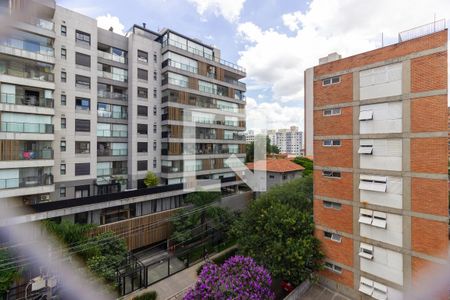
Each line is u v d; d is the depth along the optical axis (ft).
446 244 31.96
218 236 69.67
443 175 32.01
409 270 35.04
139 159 77.36
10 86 51.98
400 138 35.63
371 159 38.55
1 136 49.98
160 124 82.48
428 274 33.40
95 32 68.18
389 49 36.40
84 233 52.16
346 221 41.75
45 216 52.06
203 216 70.13
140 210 69.97
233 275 36.29
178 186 76.64
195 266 57.88
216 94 92.94
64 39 62.34
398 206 35.96
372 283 38.60
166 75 80.64
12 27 17.99
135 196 66.59
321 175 45.16
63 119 62.54
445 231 31.99
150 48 80.12
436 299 32.86
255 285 34.76
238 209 79.25
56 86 61.11
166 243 67.10
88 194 67.31
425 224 33.60
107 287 44.24
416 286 34.40
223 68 96.94
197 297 33.60
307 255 41.81
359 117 39.29
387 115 36.78
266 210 50.88
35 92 58.13
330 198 43.78
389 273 36.96
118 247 51.62
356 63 39.91
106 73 73.00
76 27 64.59
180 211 69.77
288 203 54.80
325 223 44.55
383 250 37.58
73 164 64.18
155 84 81.35
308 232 45.93
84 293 42.42
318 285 44.96
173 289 49.19
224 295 33.01
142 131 78.07
